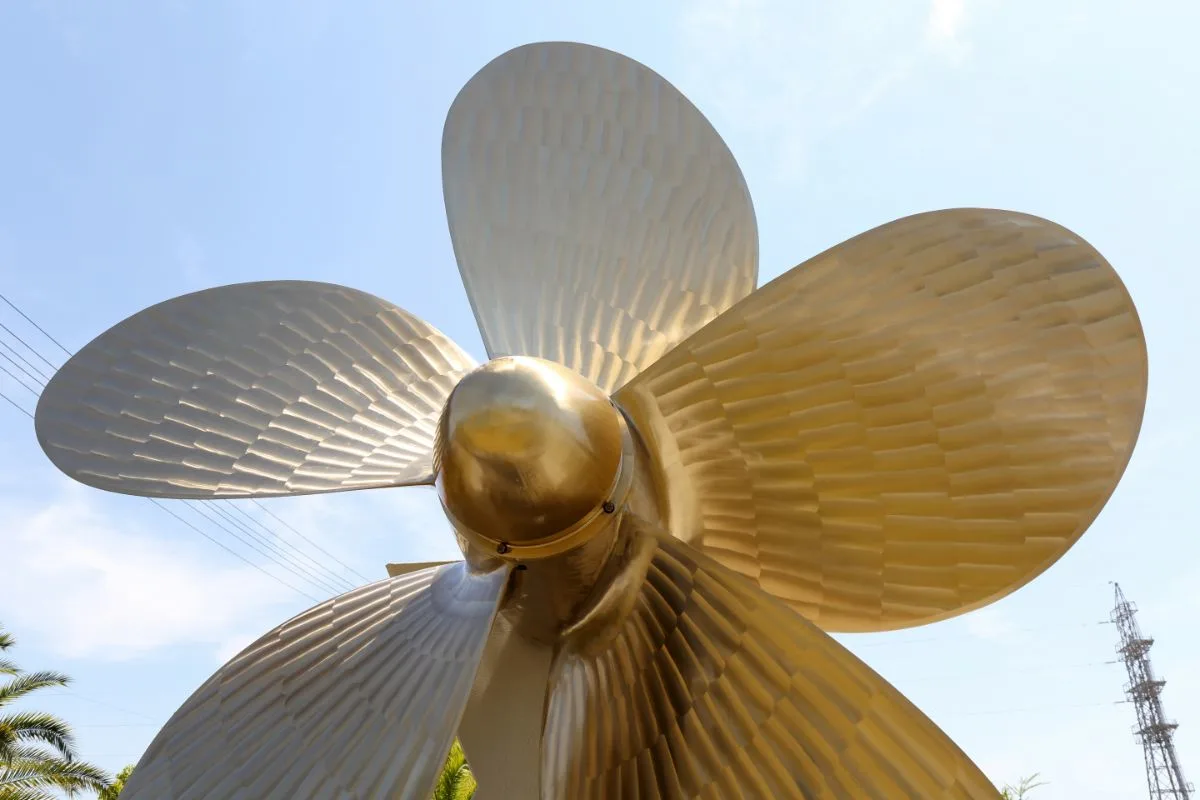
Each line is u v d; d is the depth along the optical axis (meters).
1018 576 4.23
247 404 4.96
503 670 4.61
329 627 4.30
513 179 5.72
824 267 4.02
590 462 3.86
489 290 5.59
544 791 4.22
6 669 21.77
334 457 4.83
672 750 4.01
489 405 3.78
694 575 4.04
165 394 4.95
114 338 5.03
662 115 5.64
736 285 5.28
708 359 4.18
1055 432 4.11
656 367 4.20
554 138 5.74
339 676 4.13
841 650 3.66
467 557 4.27
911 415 4.19
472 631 3.99
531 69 5.89
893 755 3.62
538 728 4.57
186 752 4.09
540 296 5.50
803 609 4.58
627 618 4.21
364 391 5.04
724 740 3.90
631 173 5.59
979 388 4.15
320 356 5.10
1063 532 4.14
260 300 5.16
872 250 3.99
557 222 5.59
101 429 4.84
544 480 3.78
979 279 4.05
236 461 4.82
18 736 21.16
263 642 4.30
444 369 5.20
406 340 5.22
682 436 4.33
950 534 4.27
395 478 4.70
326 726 4.00
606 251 5.48
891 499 4.28
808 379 4.20
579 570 4.09
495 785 4.59
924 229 3.96
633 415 4.29
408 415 5.00
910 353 4.15
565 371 4.07
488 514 3.86
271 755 4.00
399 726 3.89
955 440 4.18
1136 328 3.97
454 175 5.81
